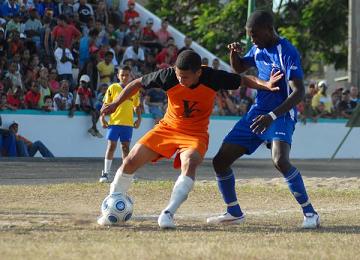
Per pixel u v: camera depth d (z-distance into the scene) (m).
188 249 8.17
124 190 10.49
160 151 10.36
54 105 27.48
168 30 34.47
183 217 11.70
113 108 10.51
